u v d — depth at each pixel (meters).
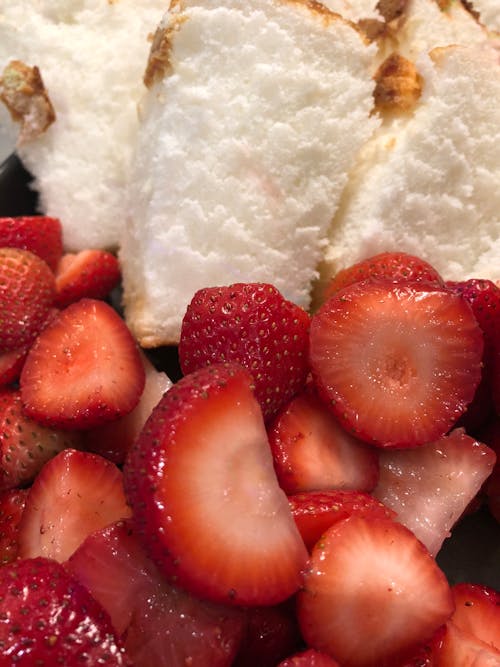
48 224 0.16
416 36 0.15
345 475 0.11
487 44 0.15
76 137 0.17
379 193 0.14
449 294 0.11
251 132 0.14
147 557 0.09
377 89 0.14
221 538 0.09
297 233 0.14
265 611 0.10
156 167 0.14
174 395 0.10
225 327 0.11
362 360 0.11
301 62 0.14
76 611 0.09
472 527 0.14
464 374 0.11
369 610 0.09
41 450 0.13
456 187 0.14
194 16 0.14
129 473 0.09
